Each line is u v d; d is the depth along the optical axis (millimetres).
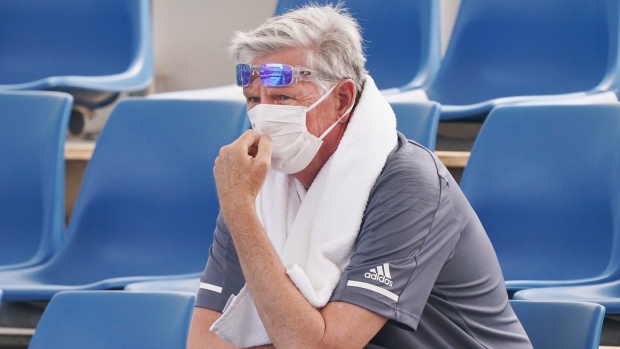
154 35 16812
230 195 6242
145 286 10352
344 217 6375
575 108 10422
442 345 6344
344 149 6488
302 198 6770
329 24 6547
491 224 10602
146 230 11477
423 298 6137
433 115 10438
